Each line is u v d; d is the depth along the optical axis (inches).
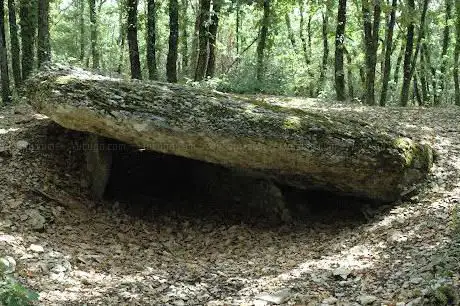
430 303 163.8
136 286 207.2
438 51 853.8
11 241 223.5
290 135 271.3
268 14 637.9
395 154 282.0
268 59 701.9
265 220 307.0
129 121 264.1
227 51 901.2
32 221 249.3
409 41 557.6
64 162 310.8
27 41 491.2
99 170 300.2
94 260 230.4
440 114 442.9
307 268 222.7
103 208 294.8
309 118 285.9
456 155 323.9
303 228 293.4
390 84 761.6
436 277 177.2
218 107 275.6
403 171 284.5
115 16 1050.7
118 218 289.3
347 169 279.1
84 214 280.2
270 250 260.2
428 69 737.0
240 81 608.4
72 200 286.0
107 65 1038.4
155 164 351.3
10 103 457.1
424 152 299.4
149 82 299.9
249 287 208.8
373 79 556.1
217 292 205.2
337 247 245.9
